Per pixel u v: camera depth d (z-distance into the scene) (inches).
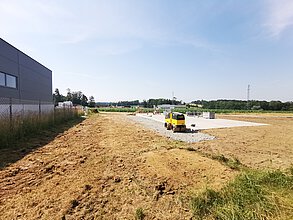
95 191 161.2
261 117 1326.3
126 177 187.8
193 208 132.2
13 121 365.7
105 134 475.5
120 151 291.1
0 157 260.2
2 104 391.9
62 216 126.8
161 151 271.1
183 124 542.0
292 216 107.0
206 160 219.5
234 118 1195.3
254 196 127.6
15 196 152.6
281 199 121.1
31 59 824.9
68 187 168.2
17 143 341.7
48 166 224.7
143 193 157.5
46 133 466.3
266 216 110.3
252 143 403.5
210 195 139.8
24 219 123.6
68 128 580.1
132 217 127.6
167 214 130.1
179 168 198.5
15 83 693.3
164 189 161.5
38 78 906.7
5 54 624.1
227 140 432.8
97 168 215.8
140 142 369.7
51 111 640.4
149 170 200.2
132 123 788.6
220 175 176.9
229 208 121.9
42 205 139.5
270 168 238.4
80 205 140.5
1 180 184.5
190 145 372.8
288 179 146.7
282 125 766.5
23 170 213.3
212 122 870.4
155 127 655.8
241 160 278.7
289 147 368.8
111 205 141.0
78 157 262.1
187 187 161.6
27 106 513.0
